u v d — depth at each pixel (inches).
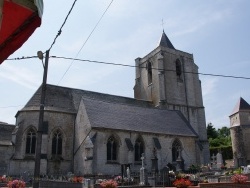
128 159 1398.9
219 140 3147.1
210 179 970.1
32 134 1432.1
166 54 2103.8
